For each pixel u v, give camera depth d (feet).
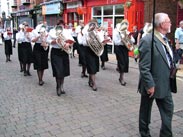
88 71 27.30
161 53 13.85
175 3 51.72
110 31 61.67
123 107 21.84
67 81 31.30
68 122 18.69
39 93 26.27
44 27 29.09
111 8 61.11
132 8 53.47
